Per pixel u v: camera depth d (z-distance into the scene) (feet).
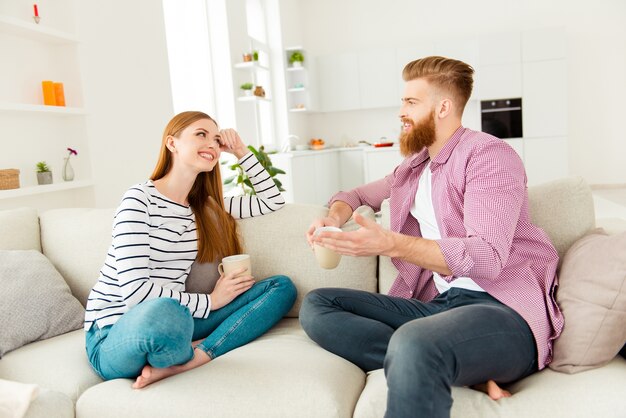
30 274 5.22
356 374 4.17
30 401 3.48
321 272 5.40
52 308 5.17
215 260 5.38
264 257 5.53
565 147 20.99
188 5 16.38
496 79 21.16
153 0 12.34
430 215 4.84
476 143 4.31
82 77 9.55
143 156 11.67
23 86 8.66
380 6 24.47
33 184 8.72
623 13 22.63
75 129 9.64
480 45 21.12
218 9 16.44
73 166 9.71
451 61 4.62
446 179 4.50
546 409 3.26
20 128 8.48
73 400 4.08
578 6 22.89
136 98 11.45
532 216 4.85
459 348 3.27
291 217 5.59
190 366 4.24
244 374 3.92
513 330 3.62
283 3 22.15
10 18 7.66
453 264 3.71
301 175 18.80
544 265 4.23
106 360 4.09
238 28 17.44
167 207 4.99
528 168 21.43
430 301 4.69
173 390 3.81
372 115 24.97
